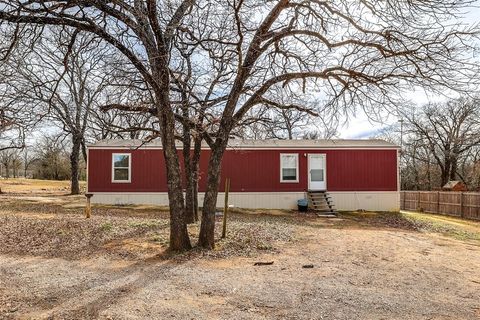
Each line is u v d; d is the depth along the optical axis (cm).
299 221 1655
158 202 2039
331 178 2139
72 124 2020
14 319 493
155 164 2052
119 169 2038
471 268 876
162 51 879
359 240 1216
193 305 570
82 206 1853
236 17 852
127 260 853
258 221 1548
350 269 829
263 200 2098
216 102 1170
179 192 948
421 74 909
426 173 4456
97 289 635
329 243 1139
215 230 1223
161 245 998
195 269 788
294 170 2128
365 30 954
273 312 547
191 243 1014
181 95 1231
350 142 2231
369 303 597
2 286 640
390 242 1205
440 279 765
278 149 2116
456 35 860
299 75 991
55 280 686
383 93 997
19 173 5962
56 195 2553
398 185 2169
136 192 2036
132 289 640
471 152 4128
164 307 557
